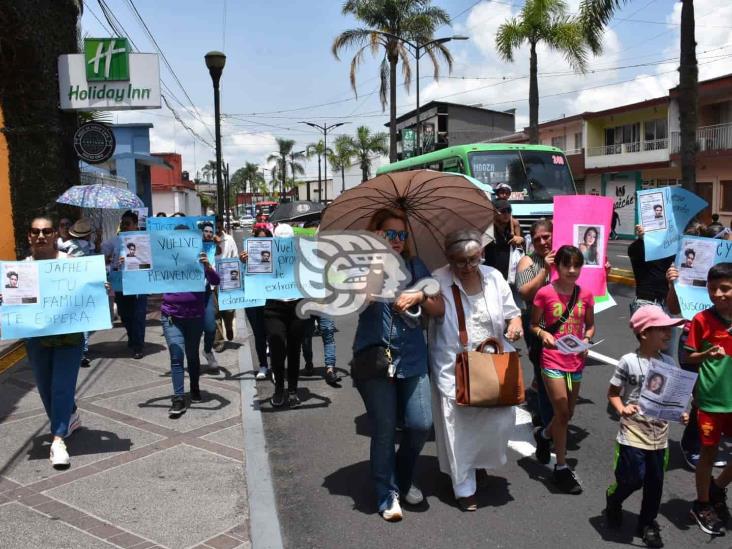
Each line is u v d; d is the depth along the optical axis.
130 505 4.37
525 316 5.38
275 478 4.96
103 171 28.28
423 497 4.48
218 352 9.23
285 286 6.43
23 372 7.73
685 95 14.95
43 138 11.33
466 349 4.21
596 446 5.47
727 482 4.04
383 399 4.15
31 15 10.95
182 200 48.84
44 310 4.96
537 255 5.55
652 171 34.53
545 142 43.59
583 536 3.99
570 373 4.61
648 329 3.89
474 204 4.46
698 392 4.06
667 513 4.29
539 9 24.80
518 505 4.43
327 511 4.39
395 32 32.53
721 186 29.62
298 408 6.70
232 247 9.59
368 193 4.32
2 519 4.15
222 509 4.32
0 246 11.25
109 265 8.77
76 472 4.91
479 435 4.27
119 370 8.03
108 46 11.48
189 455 5.27
